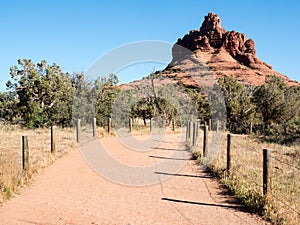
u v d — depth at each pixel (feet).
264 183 22.21
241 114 94.63
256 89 107.76
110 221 19.62
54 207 22.13
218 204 23.80
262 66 336.49
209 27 371.76
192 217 20.88
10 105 88.43
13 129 77.41
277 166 36.78
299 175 32.09
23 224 18.62
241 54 343.87
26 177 28.58
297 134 65.00
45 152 42.50
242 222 19.94
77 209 21.95
